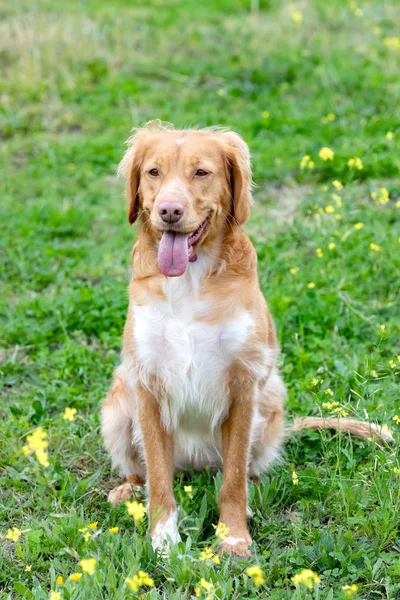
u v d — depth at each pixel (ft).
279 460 16.33
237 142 15.01
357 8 42.50
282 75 35.88
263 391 15.88
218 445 15.89
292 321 20.66
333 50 37.52
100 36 40.63
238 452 14.52
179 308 14.33
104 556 13.06
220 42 40.19
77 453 16.80
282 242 24.34
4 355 20.44
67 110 34.58
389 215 25.00
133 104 34.32
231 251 14.49
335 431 16.80
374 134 29.96
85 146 31.37
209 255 14.33
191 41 40.52
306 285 22.03
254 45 38.99
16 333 20.88
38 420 17.89
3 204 27.66
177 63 37.86
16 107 34.94
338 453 14.80
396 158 27.45
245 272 14.53
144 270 14.62
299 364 19.01
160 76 37.19
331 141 29.81
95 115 34.17
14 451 16.15
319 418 16.76
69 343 20.12
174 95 35.06
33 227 26.08
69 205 27.50
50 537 13.64
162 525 14.06
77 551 13.46
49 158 30.83
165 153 14.32
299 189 27.68
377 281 22.13
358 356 19.04
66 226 26.25
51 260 24.41
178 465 16.43
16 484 15.48
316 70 35.47
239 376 14.52
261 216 26.23
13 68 38.11
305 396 18.11
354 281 22.13
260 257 23.53
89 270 24.06
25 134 33.17
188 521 14.38
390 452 15.56
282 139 30.32
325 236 23.29
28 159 31.01
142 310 14.52
